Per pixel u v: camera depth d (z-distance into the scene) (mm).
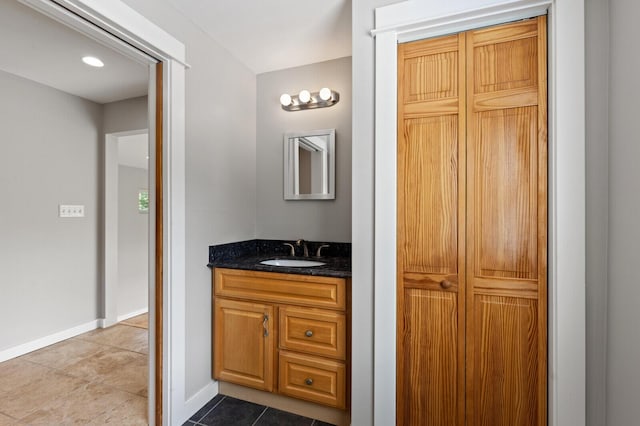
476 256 1318
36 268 2604
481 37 1312
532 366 1256
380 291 1404
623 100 1067
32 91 2572
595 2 1168
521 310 1270
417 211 1387
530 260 1256
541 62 1234
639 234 990
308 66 2342
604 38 1155
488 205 1304
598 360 1171
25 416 1742
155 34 1494
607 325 1155
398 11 1358
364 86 1434
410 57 1400
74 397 1926
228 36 1947
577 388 1173
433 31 1355
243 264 1895
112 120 3084
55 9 1183
